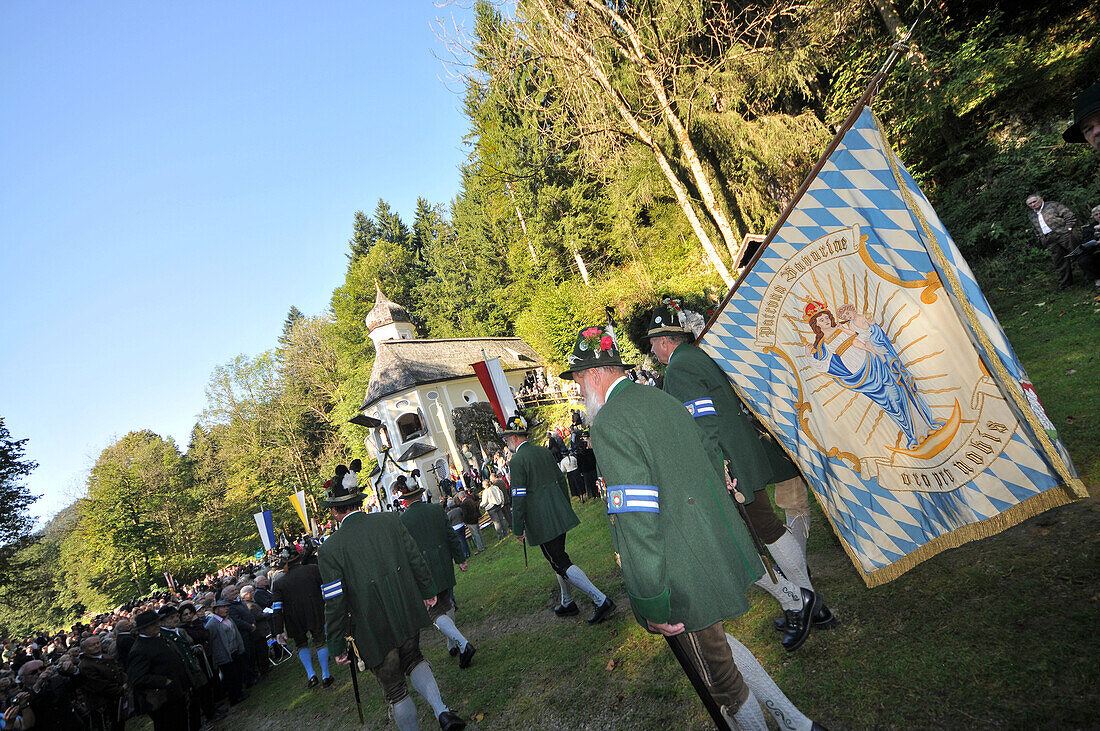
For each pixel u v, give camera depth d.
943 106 13.41
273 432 60.47
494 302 55.53
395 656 3.97
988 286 11.34
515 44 18.42
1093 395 5.08
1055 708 2.07
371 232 78.69
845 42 16.88
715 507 2.22
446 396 37.66
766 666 3.16
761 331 3.39
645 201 22.89
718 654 2.18
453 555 5.77
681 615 2.06
